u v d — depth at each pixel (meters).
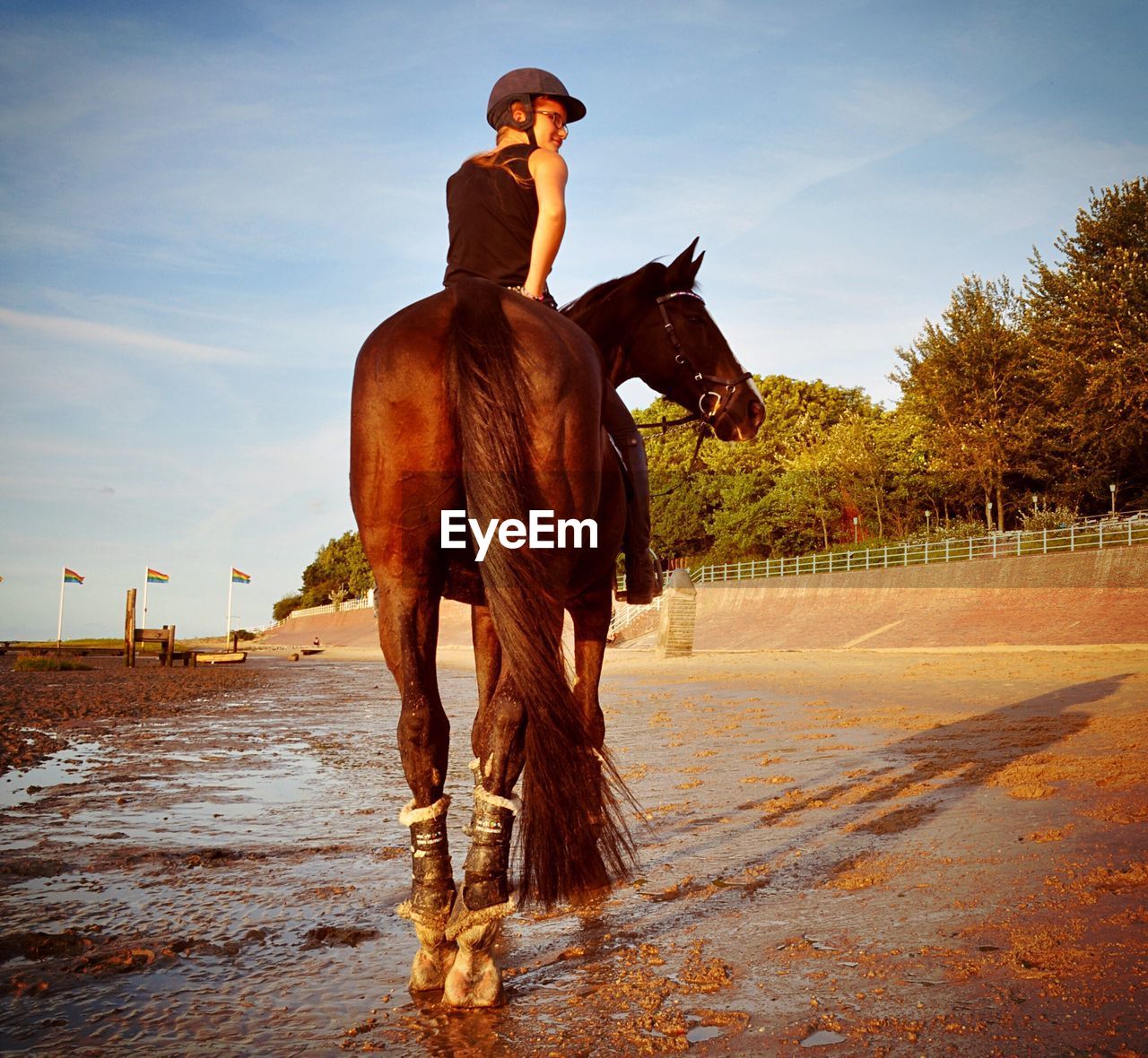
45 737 11.73
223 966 3.34
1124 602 30.97
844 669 22.62
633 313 5.13
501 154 3.96
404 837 5.66
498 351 2.98
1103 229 40.19
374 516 3.06
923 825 5.35
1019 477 49.44
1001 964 3.06
